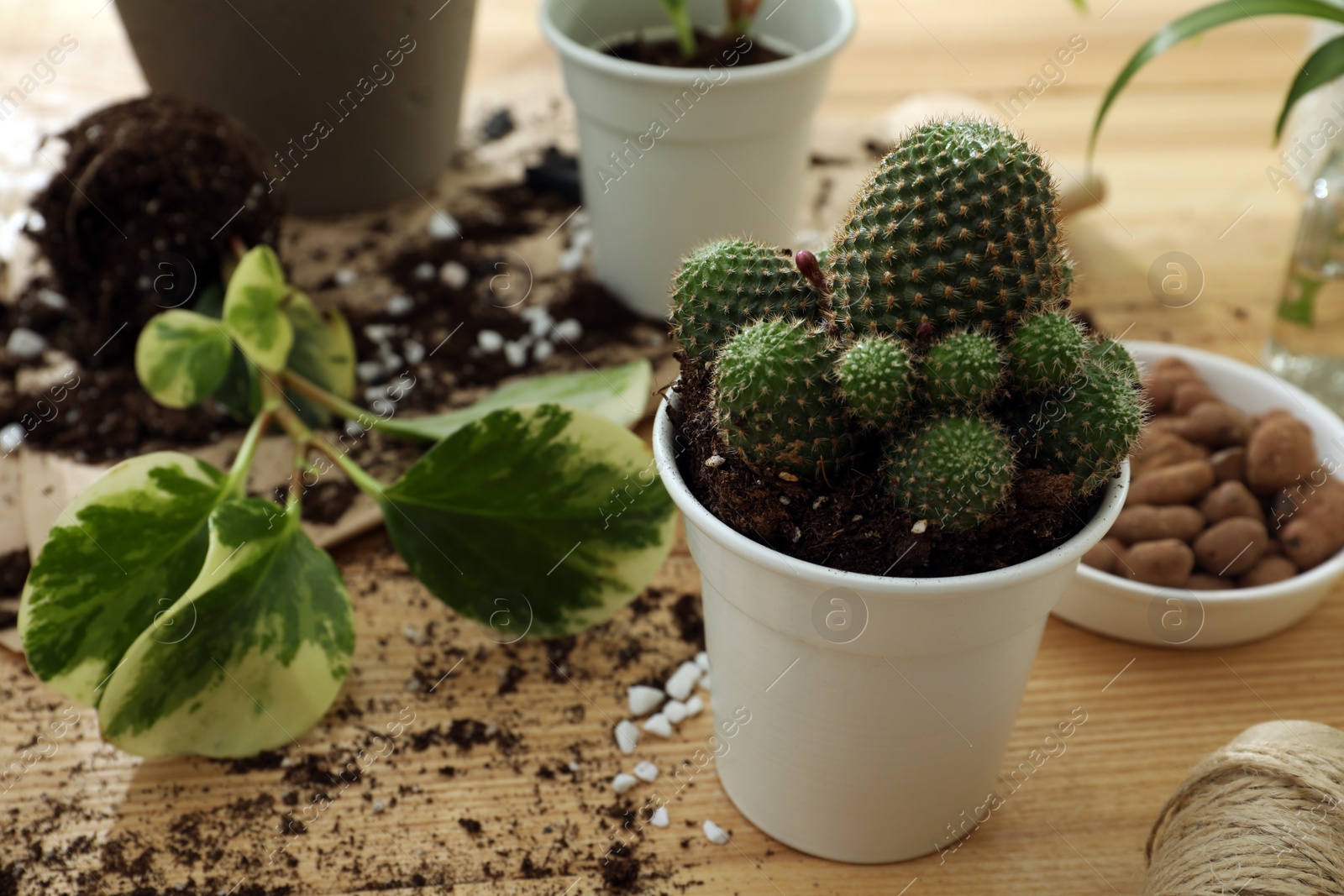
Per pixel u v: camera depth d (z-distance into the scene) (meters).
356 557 0.51
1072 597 0.47
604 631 0.49
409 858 0.43
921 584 0.37
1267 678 0.47
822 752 0.40
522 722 0.46
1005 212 0.36
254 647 0.44
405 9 0.58
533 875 0.43
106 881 0.42
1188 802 0.41
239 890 0.42
